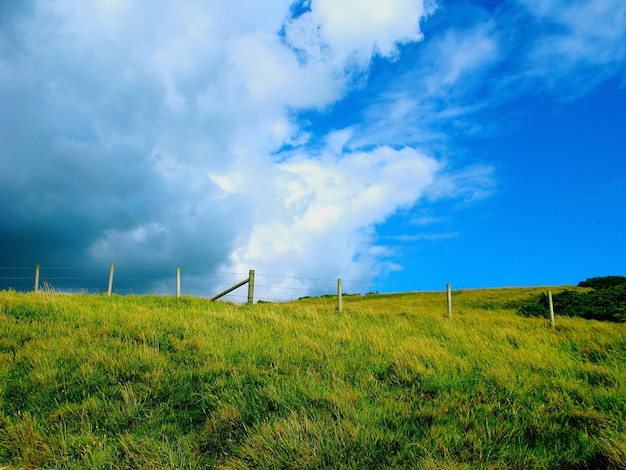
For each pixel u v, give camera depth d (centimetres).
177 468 451
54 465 474
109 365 764
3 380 694
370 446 480
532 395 675
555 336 1236
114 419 574
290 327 1190
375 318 1561
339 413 569
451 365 823
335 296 5322
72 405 610
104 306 1418
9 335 943
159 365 780
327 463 459
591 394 680
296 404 604
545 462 454
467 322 1541
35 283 1808
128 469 464
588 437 520
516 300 3409
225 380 710
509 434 518
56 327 1027
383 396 666
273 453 474
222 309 1559
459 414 587
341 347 980
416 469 434
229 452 500
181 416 593
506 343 1083
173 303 1745
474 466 435
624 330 1405
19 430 528
